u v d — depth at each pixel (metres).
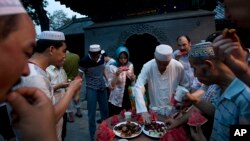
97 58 4.02
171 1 5.95
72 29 12.30
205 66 1.06
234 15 0.69
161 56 2.48
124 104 4.16
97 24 6.51
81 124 5.15
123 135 2.13
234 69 0.70
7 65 0.40
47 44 1.72
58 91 2.64
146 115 2.33
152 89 2.76
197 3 5.74
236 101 0.97
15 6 0.41
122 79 4.06
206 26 5.52
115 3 6.26
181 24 5.65
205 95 1.62
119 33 6.14
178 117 1.85
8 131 3.38
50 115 0.46
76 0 6.14
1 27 0.39
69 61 4.31
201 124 1.49
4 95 0.42
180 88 1.65
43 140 0.44
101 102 4.23
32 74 1.42
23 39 0.42
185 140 1.61
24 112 0.45
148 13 6.13
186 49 3.52
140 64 7.84
